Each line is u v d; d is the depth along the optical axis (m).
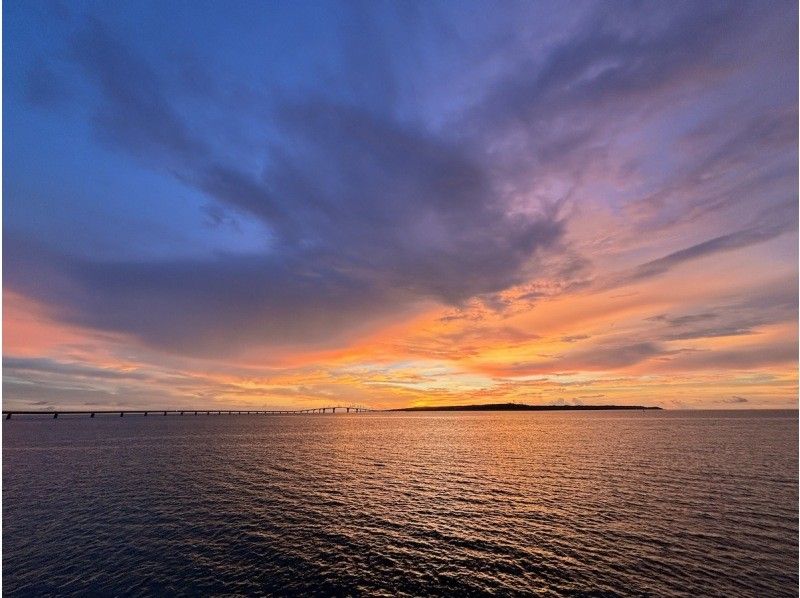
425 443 98.12
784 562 26.20
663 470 56.06
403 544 29.83
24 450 84.44
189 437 119.38
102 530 32.78
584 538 30.53
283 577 24.94
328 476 54.75
